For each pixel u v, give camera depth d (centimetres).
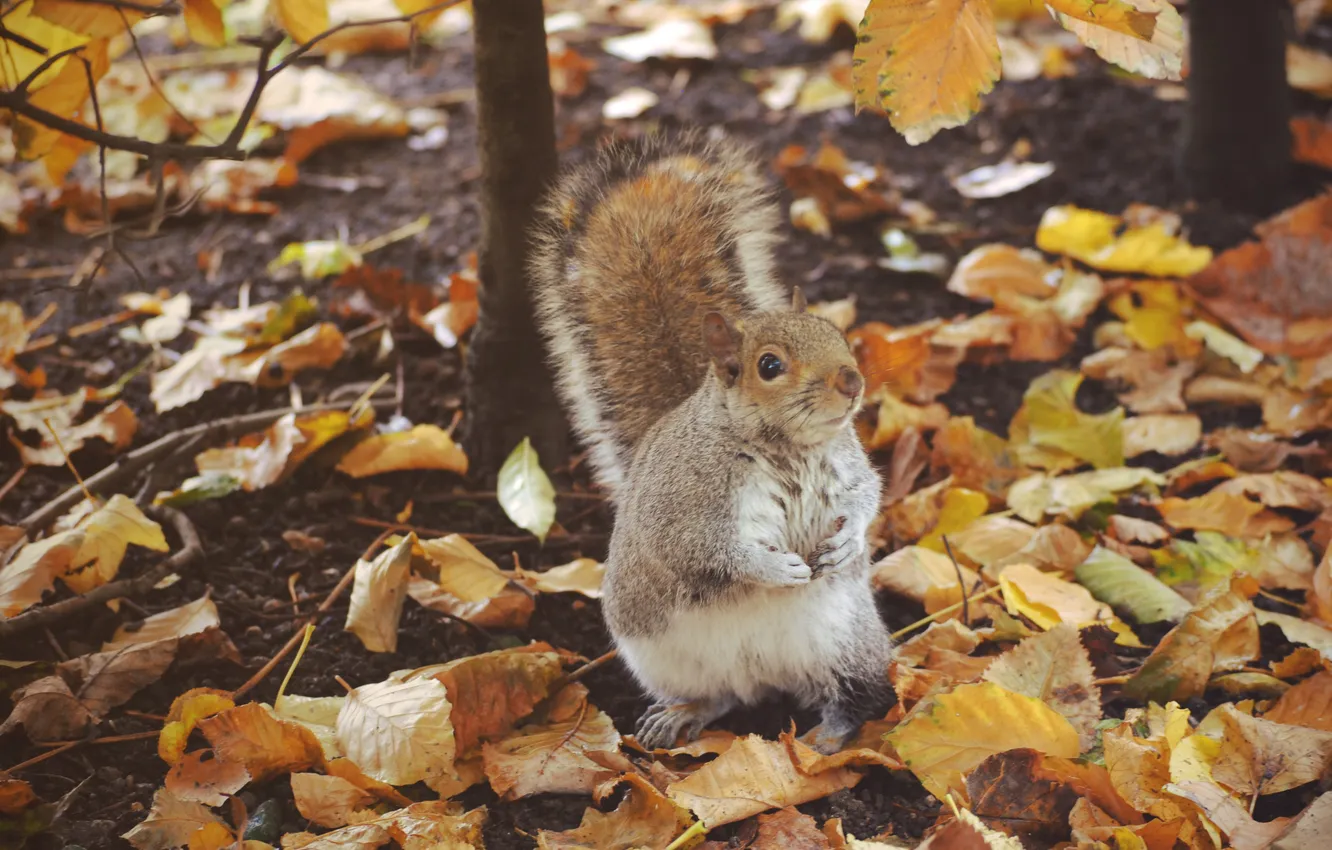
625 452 144
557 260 147
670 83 210
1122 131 190
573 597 146
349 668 139
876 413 159
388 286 168
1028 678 131
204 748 133
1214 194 180
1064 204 181
